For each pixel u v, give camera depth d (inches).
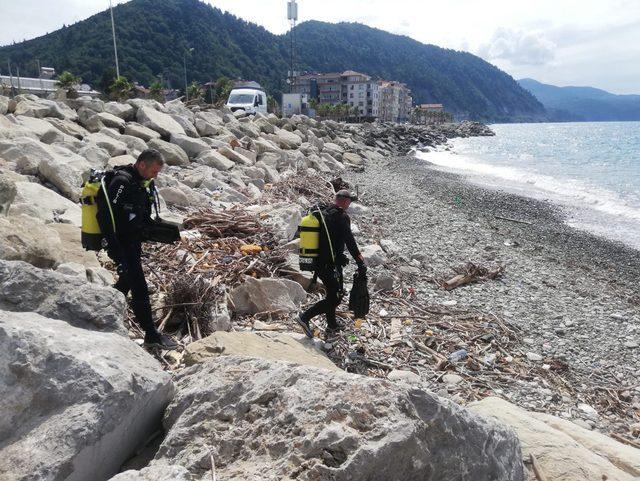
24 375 97.6
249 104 1293.1
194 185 502.6
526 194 886.4
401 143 2060.8
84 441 90.7
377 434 89.7
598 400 222.1
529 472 126.9
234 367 120.9
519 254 471.5
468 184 979.3
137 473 79.4
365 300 228.5
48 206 301.1
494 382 224.4
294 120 1438.2
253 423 101.0
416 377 217.3
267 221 381.7
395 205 670.5
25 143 389.7
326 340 239.6
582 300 353.1
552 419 163.9
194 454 97.3
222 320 220.7
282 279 272.2
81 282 149.6
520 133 4918.8
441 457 95.3
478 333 271.0
